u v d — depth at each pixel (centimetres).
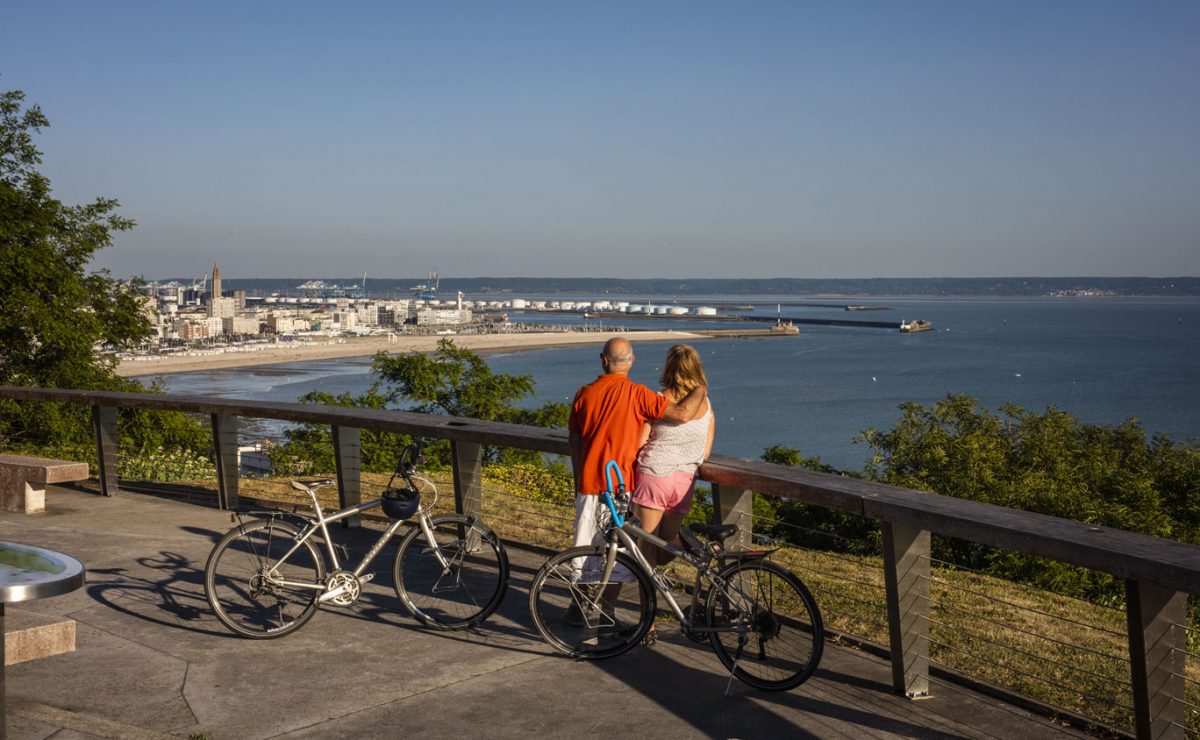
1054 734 376
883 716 391
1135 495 2552
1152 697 322
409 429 655
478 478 648
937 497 411
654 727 377
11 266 2416
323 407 745
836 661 454
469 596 534
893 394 15775
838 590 689
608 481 450
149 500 838
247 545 562
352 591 493
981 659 518
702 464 489
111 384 2758
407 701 398
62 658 441
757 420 12975
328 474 1748
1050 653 555
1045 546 339
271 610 508
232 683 415
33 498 776
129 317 2922
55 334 2434
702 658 454
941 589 785
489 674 430
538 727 375
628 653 459
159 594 538
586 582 456
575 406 464
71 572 289
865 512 409
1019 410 3025
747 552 424
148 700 395
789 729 377
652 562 475
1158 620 320
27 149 2578
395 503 493
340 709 389
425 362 3394
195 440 2606
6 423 2145
